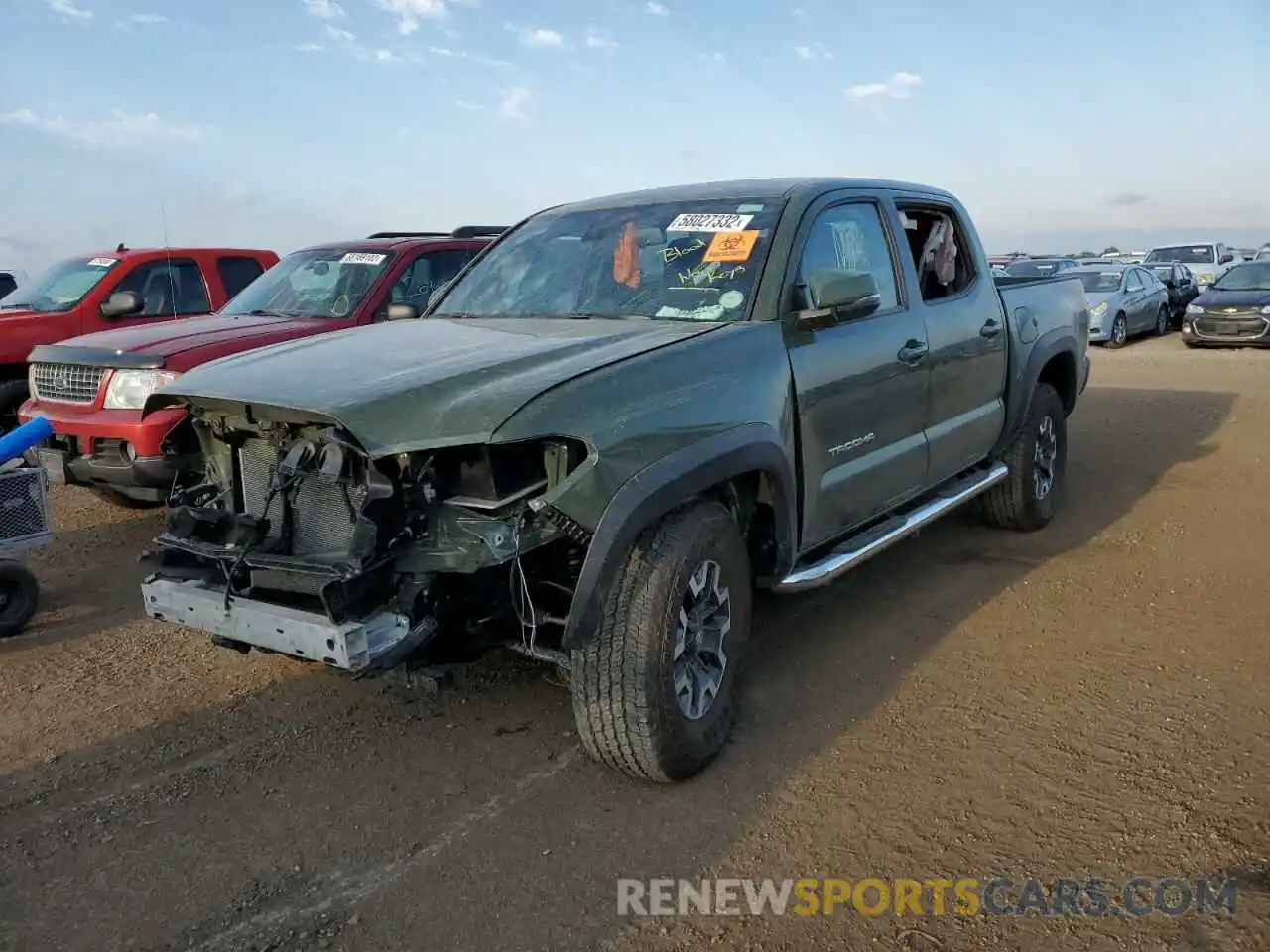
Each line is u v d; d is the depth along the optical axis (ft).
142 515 23.67
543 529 10.17
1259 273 63.16
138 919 9.31
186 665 15.14
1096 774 11.38
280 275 26.91
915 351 15.55
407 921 9.20
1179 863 9.73
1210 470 26.35
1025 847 10.06
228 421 11.59
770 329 12.87
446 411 10.03
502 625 11.05
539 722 13.01
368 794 11.37
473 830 10.62
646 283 14.23
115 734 12.96
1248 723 12.45
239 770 11.99
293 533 11.03
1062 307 21.52
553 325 13.43
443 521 10.18
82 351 20.52
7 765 12.23
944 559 19.39
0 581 16.08
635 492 10.30
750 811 10.83
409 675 10.83
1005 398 19.12
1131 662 14.38
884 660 14.67
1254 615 16.05
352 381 10.82
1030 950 8.64
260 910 9.40
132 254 29.17
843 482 14.14
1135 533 20.85
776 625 16.20
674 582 10.74
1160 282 72.79
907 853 10.03
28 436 16.14
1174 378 46.14
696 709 11.43
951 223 18.16
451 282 16.71
